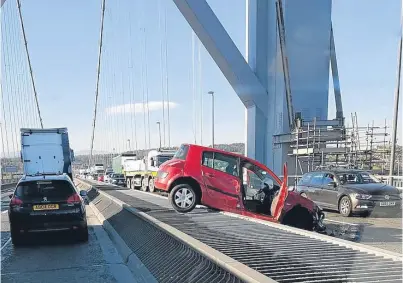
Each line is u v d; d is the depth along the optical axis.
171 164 9.20
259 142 21.44
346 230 8.70
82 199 8.74
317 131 18.11
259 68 21.64
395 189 11.33
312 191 12.80
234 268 3.74
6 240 8.80
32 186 8.23
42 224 7.96
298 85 18.17
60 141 19.45
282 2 18.39
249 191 8.92
